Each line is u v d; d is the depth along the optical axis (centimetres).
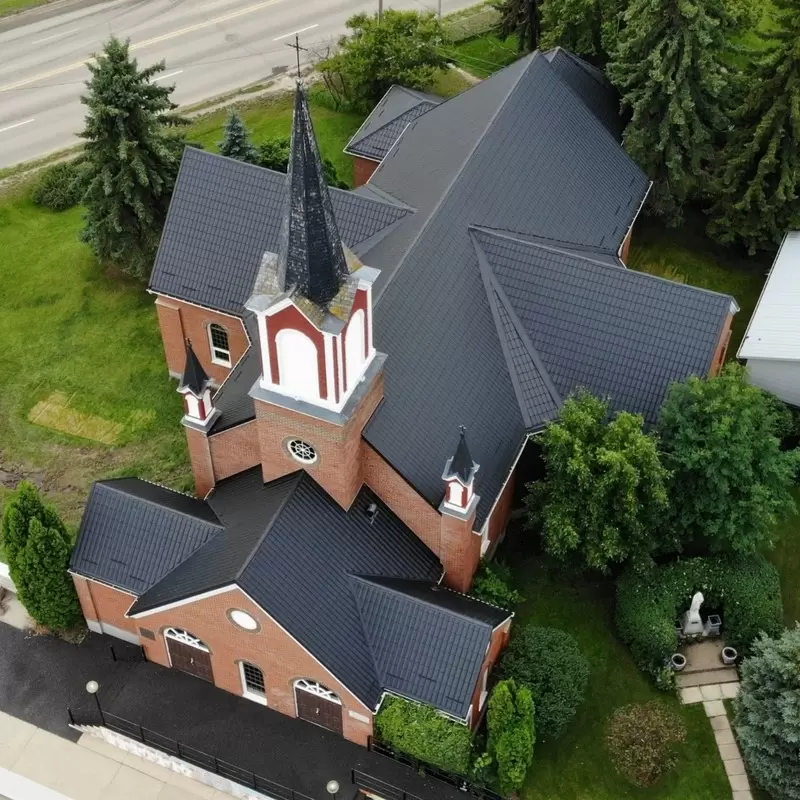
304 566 3425
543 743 3691
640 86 5138
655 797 3569
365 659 3431
